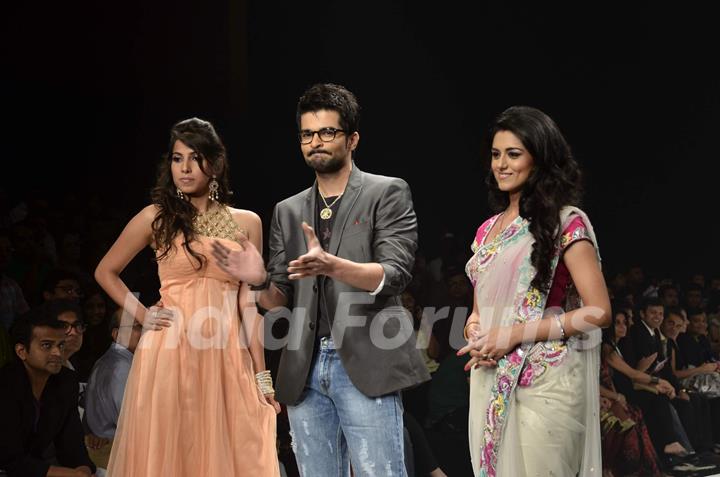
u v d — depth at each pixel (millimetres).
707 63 32750
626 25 32156
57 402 10008
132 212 24031
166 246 8641
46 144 23219
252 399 8750
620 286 21219
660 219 32438
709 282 27484
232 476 8562
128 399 8594
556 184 7598
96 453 10930
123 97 24438
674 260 32281
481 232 8281
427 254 26469
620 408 16172
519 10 32156
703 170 32938
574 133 32094
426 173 31734
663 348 18359
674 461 17141
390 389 7828
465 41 32062
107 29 23922
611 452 15891
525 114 7711
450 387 14586
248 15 28406
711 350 20625
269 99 28719
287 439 13094
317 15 29641
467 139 32250
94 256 17078
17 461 9477
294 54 29266
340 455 8281
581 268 7426
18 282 15188
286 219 8398
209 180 8797
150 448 8375
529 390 7547
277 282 8352
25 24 22516
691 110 32812
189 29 25578
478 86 32219
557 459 7473
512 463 7535
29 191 22000
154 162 24859
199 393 8594
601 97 32250
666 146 32656
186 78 25625
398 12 31062
